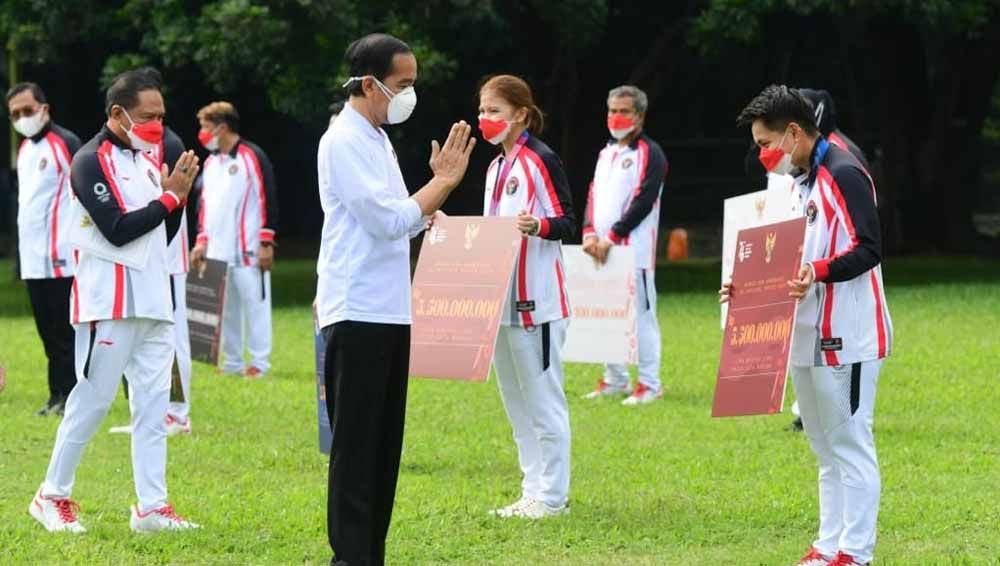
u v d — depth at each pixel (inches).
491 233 359.6
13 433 490.3
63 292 522.6
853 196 298.7
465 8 893.2
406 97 290.4
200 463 438.9
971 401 545.0
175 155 451.5
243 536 347.6
